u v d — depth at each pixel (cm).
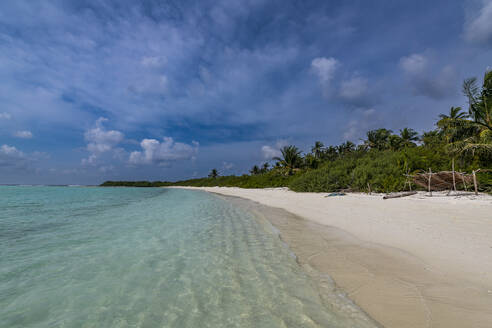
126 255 480
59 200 2173
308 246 510
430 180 1171
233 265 415
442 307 250
